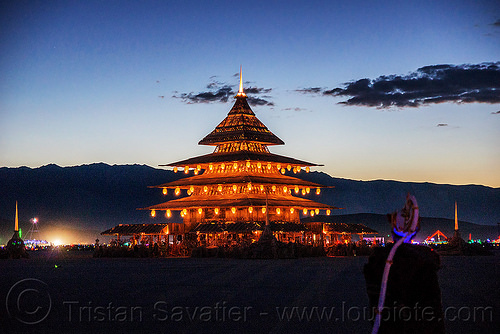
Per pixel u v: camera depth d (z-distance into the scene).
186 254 92.50
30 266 62.06
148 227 102.12
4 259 82.12
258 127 113.31
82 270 55.06
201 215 104.50
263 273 50.16
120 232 102.56
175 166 109.69
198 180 107.50
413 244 14.05
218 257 85.88
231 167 108.38
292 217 106.56
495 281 42.09
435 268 13.63
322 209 108.94
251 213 102.06
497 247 134.12
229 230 95.06
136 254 88.75
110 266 61.75
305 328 22.86
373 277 14.07
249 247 81.25
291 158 112.56
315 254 88.38
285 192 109.94
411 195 14.22
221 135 111.31
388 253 13.95
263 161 105.94
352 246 93.38
